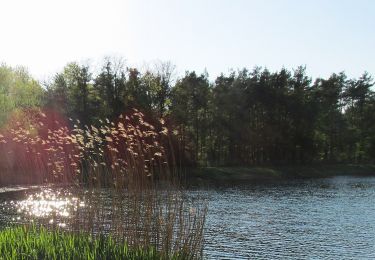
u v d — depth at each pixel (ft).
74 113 244.01
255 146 301.63
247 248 81.66
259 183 220.84
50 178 58.80
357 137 342.23
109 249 44.91
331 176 274.77
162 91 260.42
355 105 382.01
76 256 42.22
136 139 48.83
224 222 107.76
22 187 131.54
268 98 297.94
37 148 65.16
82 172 53.72
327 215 121.19
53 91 253.65
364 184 220.64
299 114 303.48
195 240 46.68
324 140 334.85
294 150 310.24
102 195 50.60
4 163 132.05
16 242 45.32
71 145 56.18
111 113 246.27
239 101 295.69
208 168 250.98
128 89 260.01
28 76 252.42
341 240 89.86
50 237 47.19
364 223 109.09
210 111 296.30
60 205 55.21
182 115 262.47
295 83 325.01
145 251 44.86
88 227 49.39
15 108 174.19
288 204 142.92
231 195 165.07
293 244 85.61
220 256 75.36
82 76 260.42
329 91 341.82
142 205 47.55
